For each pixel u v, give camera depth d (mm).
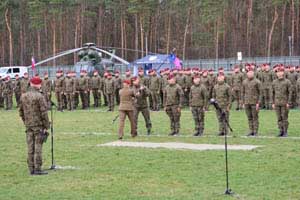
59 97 48750
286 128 28828
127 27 116812
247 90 29094
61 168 20797
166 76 45844
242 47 108438
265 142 26578
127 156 23156
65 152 24578
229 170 19516
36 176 19344
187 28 109250
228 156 22469
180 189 16812
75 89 49312
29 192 16906
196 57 115125
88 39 121062
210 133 30578
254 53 108625
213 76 43688
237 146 25312
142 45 105938
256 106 28922
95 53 67438
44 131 19672
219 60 86750
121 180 18312
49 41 114500
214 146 25516
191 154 23250
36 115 19469
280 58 84438
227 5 108250
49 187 17547
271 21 107562
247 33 104750
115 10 115375
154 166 20703
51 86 49281
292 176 18328
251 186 16969
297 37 102625
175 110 30359
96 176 19109
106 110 47875
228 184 16891
